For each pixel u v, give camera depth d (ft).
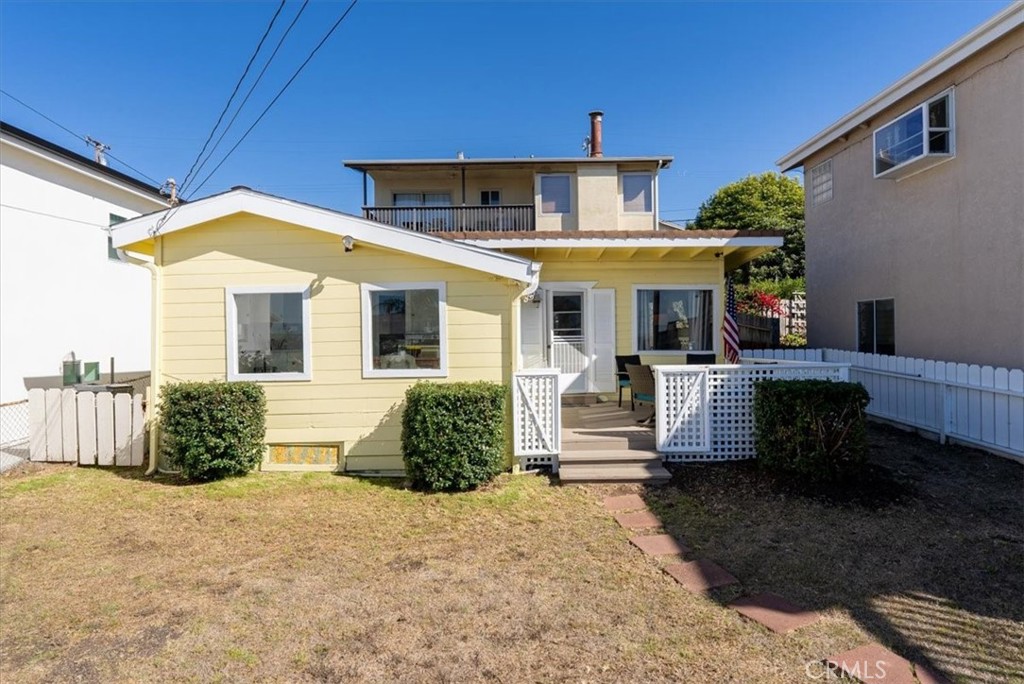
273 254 23.34
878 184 34.37
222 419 21.47
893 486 18.84
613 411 30.40
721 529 16.37
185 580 13.35
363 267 23.21
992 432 22.07
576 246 30.66
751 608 11.71
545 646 10.29
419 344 23.22
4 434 28.91
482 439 20.38
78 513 18.37
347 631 10.89
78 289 34.73
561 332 34.68
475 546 15.44
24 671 9.55
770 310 62.95
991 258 25.86
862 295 36.01
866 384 30.17
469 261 22.24
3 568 14.10
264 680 9.27
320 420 23.30
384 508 18.71
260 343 23.45
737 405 22.52
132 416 24.03
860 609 11.61
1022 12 23.38
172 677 9.36
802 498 18.31
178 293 23.48
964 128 27.35
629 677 9.28
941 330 29.17
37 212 31.71
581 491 20.04
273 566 14.17
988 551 14.37
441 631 10.86
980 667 9.48
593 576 13.44
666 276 34.63
